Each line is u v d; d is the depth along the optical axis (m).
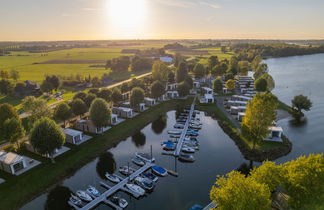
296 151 69.69
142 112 104.81
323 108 107.94
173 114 107.81
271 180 38.12
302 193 35.22
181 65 161.00
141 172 59.91
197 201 49.69
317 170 34.38
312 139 77.31
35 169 58.66
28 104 76.62
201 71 169.50
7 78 172.00
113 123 90.69
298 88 145.75
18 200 49.03
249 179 34.28
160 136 83.94
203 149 73.06
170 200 50.34
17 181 53.78
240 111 99.12
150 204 49.34
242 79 161.50
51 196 52.00
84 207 46.97
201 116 102.94
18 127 64.56
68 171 59.72
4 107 69.69
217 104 115.94
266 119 61.59
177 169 62.38
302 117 96.88
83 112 89.50
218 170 61.50
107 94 109.75
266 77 125.56
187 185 55.44
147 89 143.50
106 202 48.91
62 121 90.50
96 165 64.62
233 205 30.70
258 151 66.56
